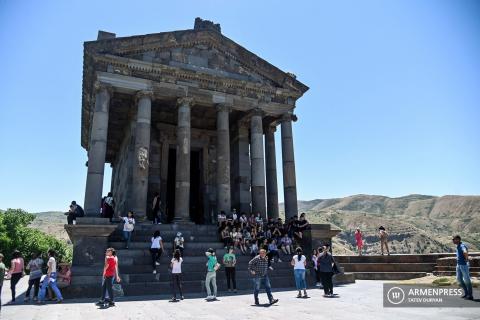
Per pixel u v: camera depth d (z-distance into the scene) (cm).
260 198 2812
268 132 3331
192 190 3547
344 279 2264
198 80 2823
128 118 3188
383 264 2709
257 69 3088
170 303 1420
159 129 3300
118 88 2548
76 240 1844
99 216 2211
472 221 18688
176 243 2005
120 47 2577
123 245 2012
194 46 2875
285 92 3138
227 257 1803
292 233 2495
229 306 1312
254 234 2333
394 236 14950
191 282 1795
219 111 2852
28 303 1512
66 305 1409
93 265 1817
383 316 1055
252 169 2886
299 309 1212
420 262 2650
